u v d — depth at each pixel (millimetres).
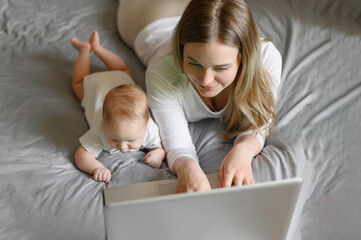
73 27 1773
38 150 1231
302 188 1130
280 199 769
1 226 999
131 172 1163
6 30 1720
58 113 1371
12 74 1509
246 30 932
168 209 730
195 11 908
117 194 940
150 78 1195
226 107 1223
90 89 1381
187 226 783
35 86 1470
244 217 795
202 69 955
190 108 1266
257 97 1110
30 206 1048
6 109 1360
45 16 1809
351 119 1335
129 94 1158
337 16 1761
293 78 1474
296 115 1330
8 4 1838
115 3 1949
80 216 1028
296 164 1141
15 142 1246
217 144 1271
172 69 1168
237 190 729
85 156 1192
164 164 1250
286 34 1673
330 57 1570
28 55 1611
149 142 1249
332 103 1375
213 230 812
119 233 756
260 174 1113
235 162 1068
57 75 1558
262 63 1148
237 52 948
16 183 1109
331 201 1123
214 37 887
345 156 1227
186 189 980
